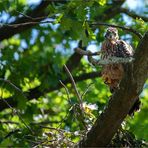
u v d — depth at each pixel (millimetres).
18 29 16422
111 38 13180
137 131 14242
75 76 17250
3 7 15742
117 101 10961
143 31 14797
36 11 17062
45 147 12008
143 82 10891
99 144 11391
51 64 17812
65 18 13438
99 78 18250
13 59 16672
